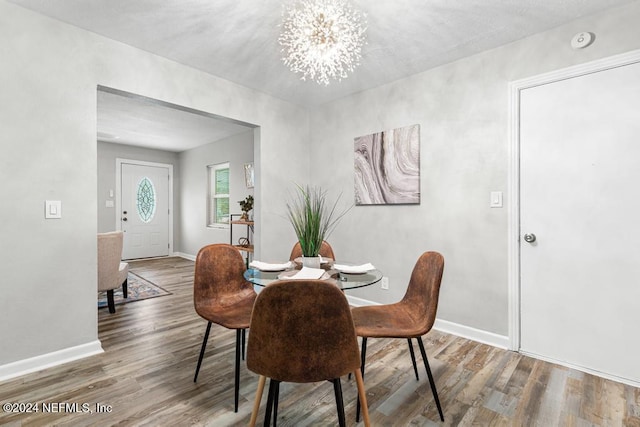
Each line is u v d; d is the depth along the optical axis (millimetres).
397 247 2938
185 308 3254
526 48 2207
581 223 2014
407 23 2029
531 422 1518
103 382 1856
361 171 3189
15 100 1896
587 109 1982
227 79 2932
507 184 2295
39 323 1994
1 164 1858
